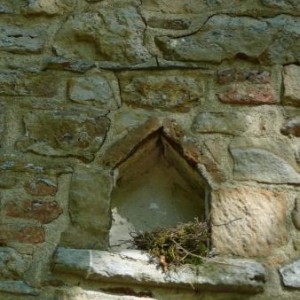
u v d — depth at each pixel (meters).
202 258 2.77
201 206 3.01
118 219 2.95
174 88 3.06
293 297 2.74
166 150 3.04
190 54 3.12
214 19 3.19
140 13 3.19
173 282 2.72
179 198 3.04
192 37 3.15
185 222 2.96
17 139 2.96
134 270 2.72
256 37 3.16
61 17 3.18
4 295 2.70
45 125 2.98
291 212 2.88
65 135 2.96
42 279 2.72
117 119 3.01
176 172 3.08
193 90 3.06
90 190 2.88
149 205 3.01
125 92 3.05
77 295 2.71
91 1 3.21
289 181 2.92
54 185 2.88
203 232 2.83
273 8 3.22
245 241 2.82
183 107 3.04
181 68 3.10
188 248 2.80
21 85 3.05
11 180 2.88
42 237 2.79
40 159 2.93
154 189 3.05
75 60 3.11
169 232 2.82
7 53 3.11
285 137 3.01
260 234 2.83
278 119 3.03
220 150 2.97
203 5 3.21
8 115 3.00
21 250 2.77
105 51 3.12
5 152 2.93
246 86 3.08
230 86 3.08
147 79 3.08
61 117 2.99
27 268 2.74
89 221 2.83
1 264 2.74
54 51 3.12
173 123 3.00
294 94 3.07
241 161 2.95
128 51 3.12
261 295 2.74
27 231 2.80
